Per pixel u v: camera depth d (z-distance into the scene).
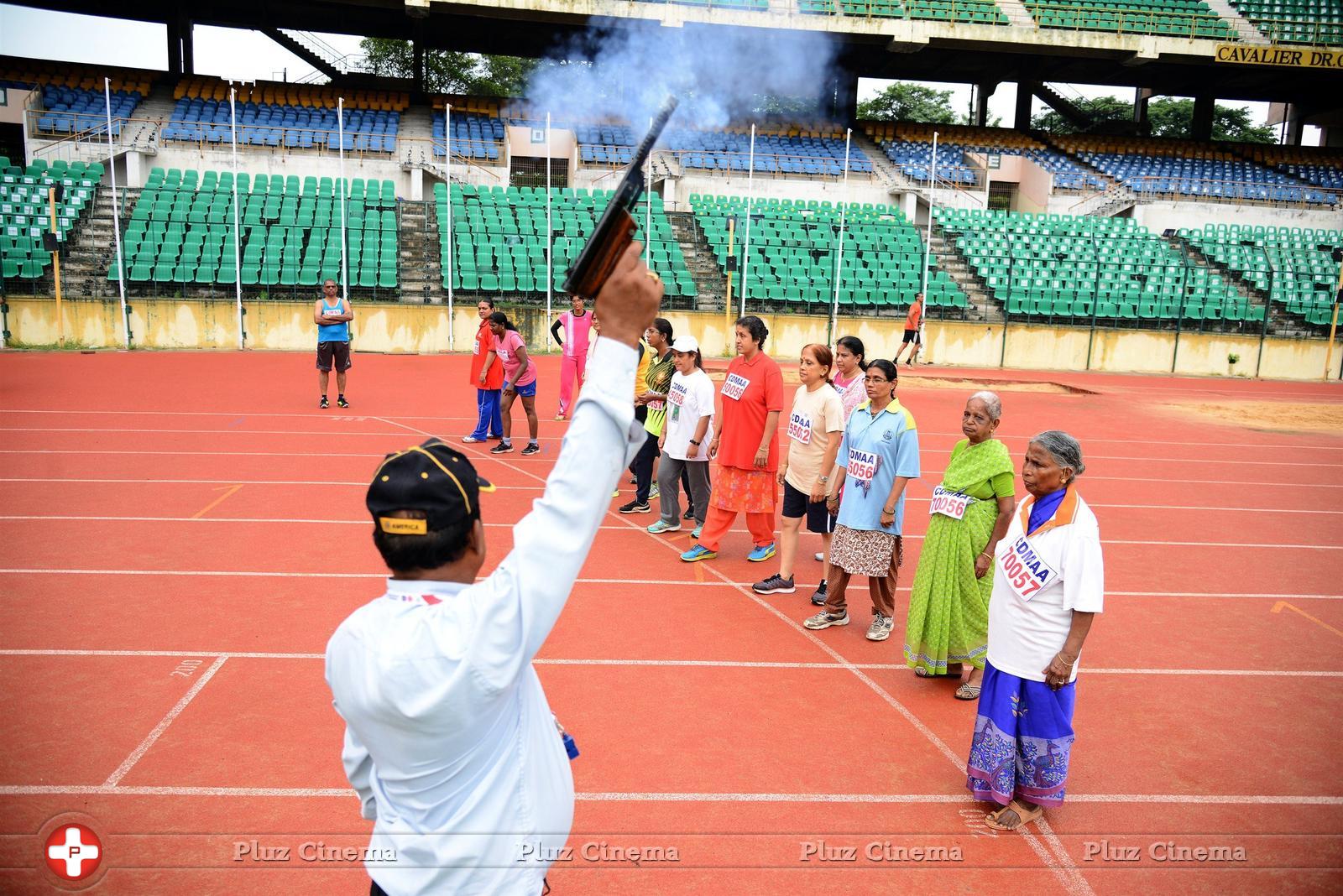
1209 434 15.63
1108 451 13.73
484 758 1.71
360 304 21.67
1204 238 29.14
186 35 30.69
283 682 4.96
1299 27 32.44
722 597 6.69
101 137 24.98
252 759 4.15
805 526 9.12
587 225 25.00
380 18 31.47
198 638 5.54
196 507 8.52
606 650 5.62
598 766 4.22
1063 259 27.42
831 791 4.11
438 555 1.74
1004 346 25.23
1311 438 15.60
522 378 11.09
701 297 24.48
